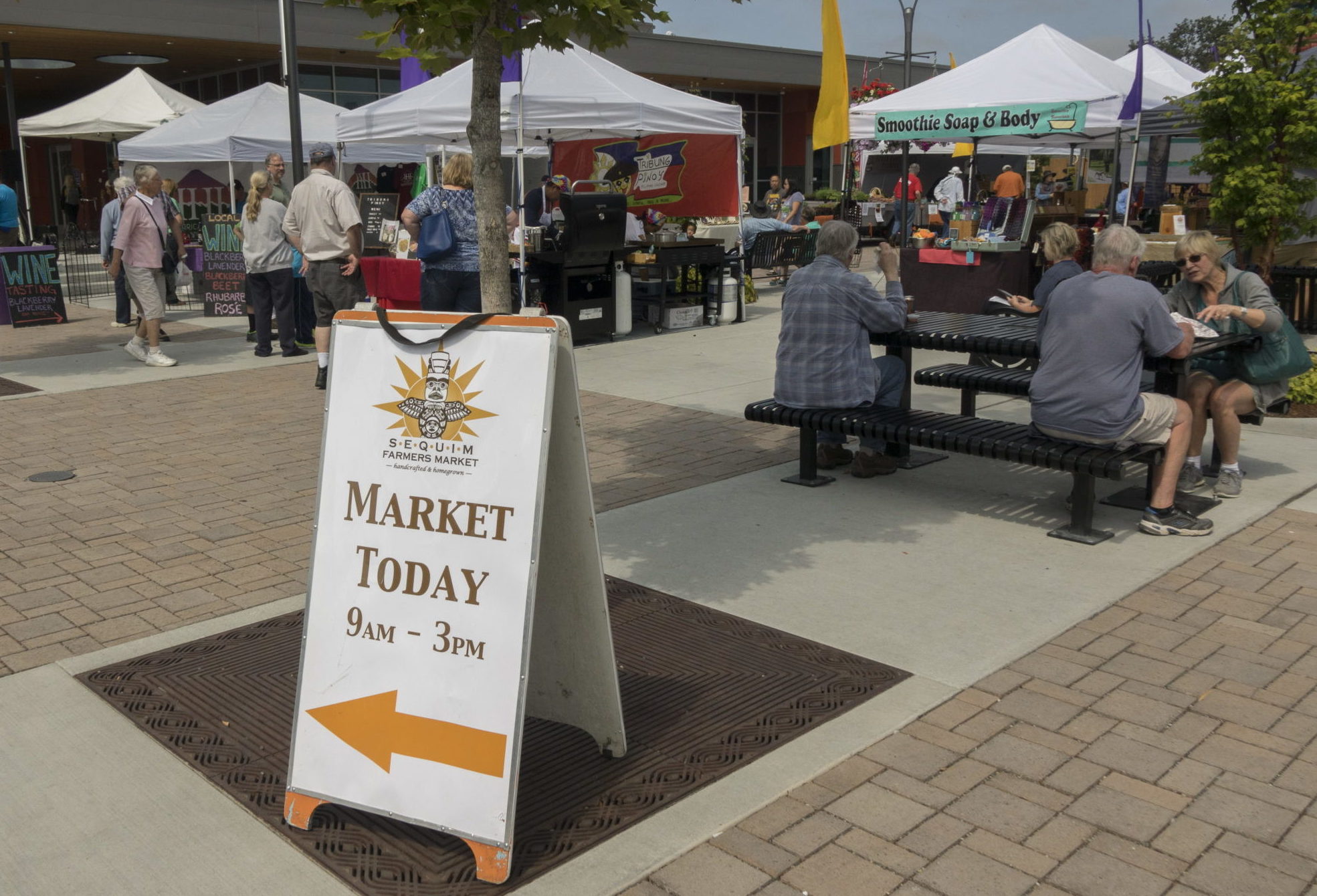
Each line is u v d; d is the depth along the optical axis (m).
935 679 3.80
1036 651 4.00
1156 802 3.03
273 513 5.74
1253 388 5.59
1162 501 5.22
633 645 4.10
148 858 2.85
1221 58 8.10
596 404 8.30
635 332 12.09
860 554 5.04
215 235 13.60
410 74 12.80
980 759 3.27
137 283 9.94
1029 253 11.05
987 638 4.12
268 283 10.50
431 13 3.84
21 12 19.19
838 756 3.30
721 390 8.82
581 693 3.33
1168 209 11.34
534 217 12.42
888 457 6.34
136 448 7.09
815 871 2.76
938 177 25.30
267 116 15.00
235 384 9.24
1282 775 3.16
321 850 2.88
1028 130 10.44
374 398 3.04
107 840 2.93
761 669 3.89
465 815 2.78
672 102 11.52
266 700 3.67
